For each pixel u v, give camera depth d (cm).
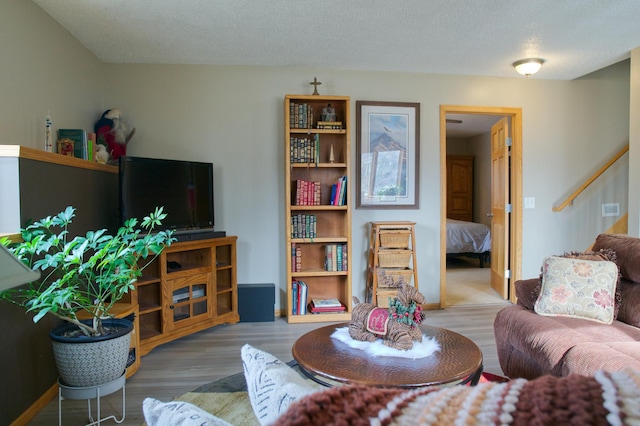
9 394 196
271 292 380
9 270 73
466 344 192
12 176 200
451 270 638
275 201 399
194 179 357
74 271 185
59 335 203
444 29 308
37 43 267
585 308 226
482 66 394
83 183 279
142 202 313
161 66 384
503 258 456
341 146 403
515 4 269
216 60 377
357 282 411
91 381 191
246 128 394
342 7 273
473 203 861
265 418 72
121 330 205
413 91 414
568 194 442
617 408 39
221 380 254
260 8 274
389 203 411
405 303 195
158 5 269
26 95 255
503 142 456
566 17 288
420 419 42
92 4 267
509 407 42
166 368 274
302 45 339
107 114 356
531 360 220
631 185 358
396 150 411
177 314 329
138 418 211
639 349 180
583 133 441
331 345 192
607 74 443
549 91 436
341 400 47
